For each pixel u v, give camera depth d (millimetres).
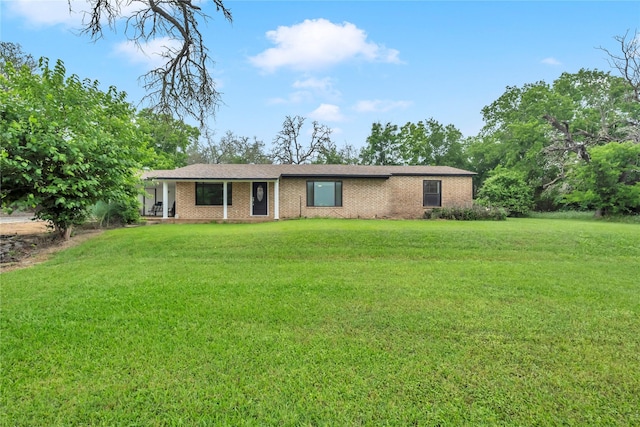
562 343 3615
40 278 6254
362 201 19000
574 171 21781
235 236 10133
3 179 8734
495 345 3553
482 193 22609
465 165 36719
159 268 7102
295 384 2838
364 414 2482
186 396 2672
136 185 15734
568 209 24406
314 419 2441
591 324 4145
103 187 10438
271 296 5180
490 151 32281
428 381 2885
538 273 6715
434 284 5887
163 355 3303
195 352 3365
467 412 2508
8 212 9750
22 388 2744
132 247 9250
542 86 28562
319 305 4770
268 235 10117
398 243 9414
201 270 6914
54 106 10383
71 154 9344
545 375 2988
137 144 14625
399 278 6289
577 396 2695
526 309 4652
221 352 3369
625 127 22969
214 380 2895
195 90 8734
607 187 20016
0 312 4398
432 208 18969
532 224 13711
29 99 10211
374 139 37906
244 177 17234
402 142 37688
